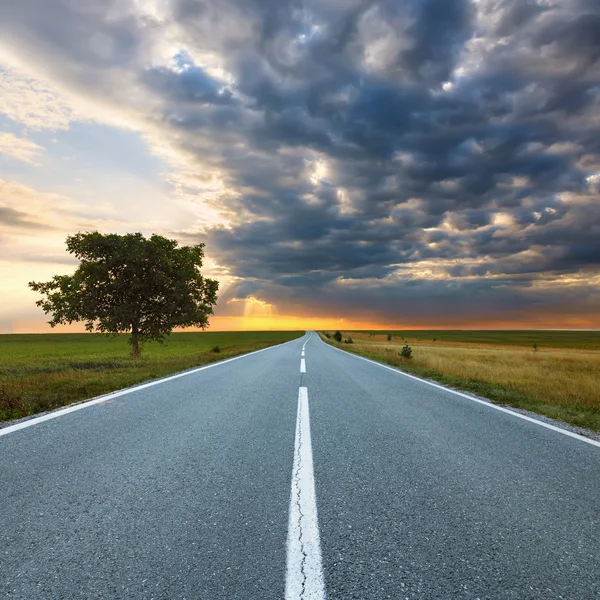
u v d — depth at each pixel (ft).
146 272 83.97
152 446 14.12
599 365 80.38
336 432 16.42
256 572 6.54
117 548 7.24
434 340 293.64
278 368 44.68
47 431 16.17
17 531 7.87
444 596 5.98
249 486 10.43
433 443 15.05
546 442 15.57
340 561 6.91
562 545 7.63
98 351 138.00
